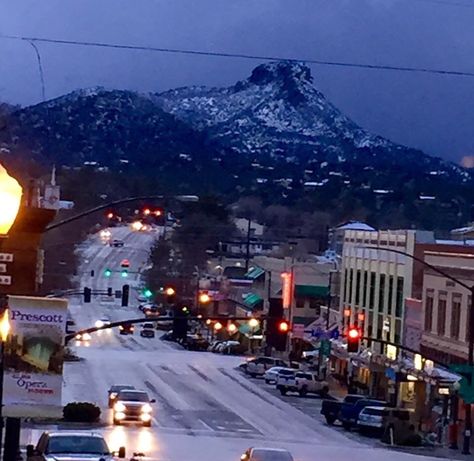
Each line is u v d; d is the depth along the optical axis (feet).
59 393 77.92
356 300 262.47
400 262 229.04
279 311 314.55
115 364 271.69
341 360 269.85
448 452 157.99
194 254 376.07
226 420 178.91
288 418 189.57
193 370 268.62
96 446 84.58
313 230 566.36
